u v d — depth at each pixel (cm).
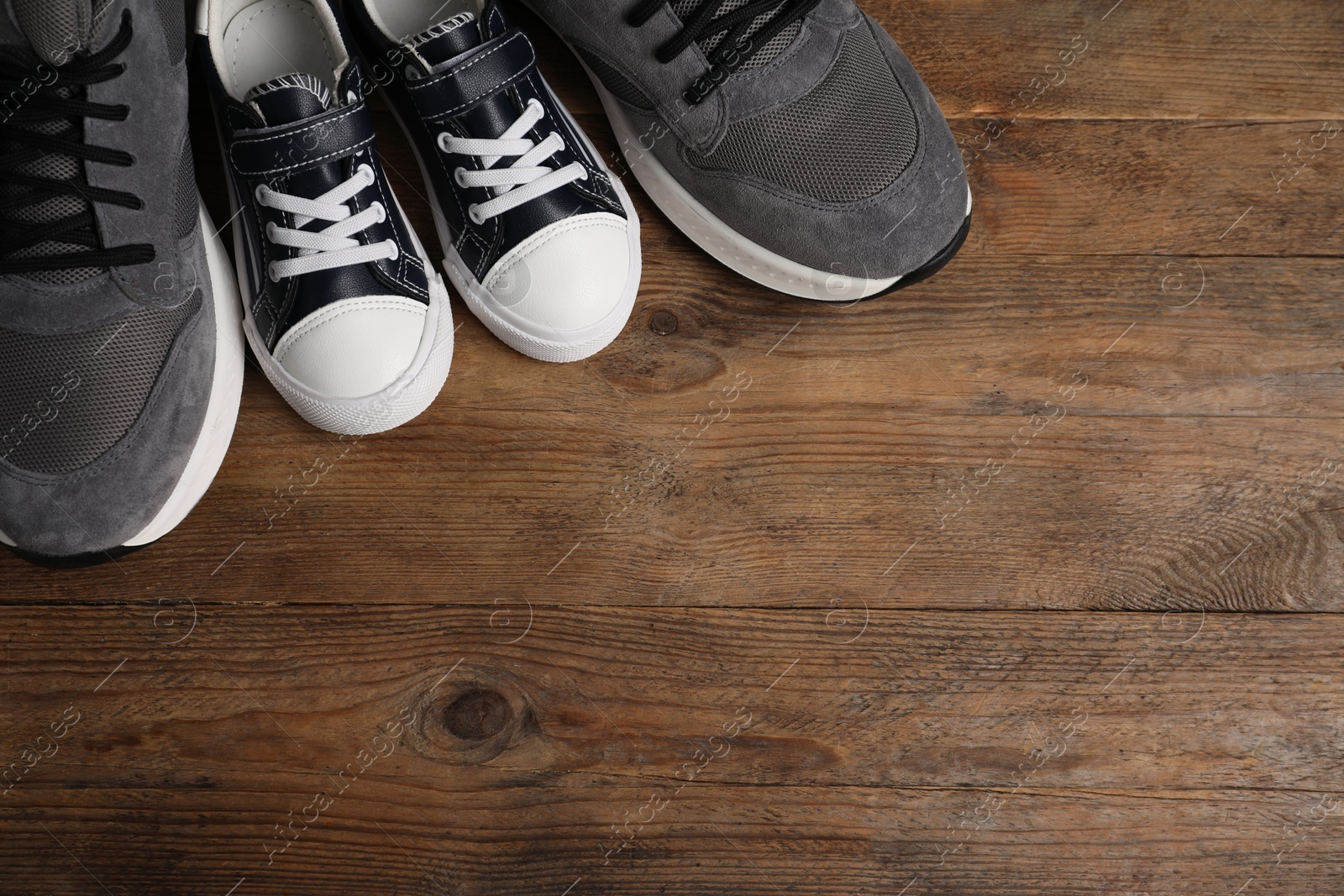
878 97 96
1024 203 99
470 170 95
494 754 96
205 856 95
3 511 92
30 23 90
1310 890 96
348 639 96
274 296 95
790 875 96
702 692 97
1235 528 98
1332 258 99
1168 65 100
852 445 98
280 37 97
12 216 92
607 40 95
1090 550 98
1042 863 96
